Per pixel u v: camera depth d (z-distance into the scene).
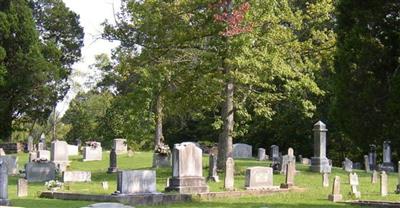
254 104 35.47
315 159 37.62
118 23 34.47
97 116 73.06
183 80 33.62
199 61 33.12
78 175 30.25
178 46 33.34
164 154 39.81
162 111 41.78
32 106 62.41
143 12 32.97
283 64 31.80
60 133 84.69
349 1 20.36
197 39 32.84
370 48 19.66
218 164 34.00
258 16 30.83
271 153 50.69
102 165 42.78
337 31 21.16
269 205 20.98
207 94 34.25
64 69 66.44
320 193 25.62
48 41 64.12
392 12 19.61
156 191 23.00
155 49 33.66
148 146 58.50
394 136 19.58
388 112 19.27
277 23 32.66
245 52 29.78
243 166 38.78
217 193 23.52
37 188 26.73
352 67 20.02
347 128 20.56
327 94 50.69
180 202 22.06
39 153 43.72
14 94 59.75
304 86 33.31
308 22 34.97
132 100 33.09
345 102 20.30
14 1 59.19
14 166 36.19
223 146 34.09
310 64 33.84
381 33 19.80
